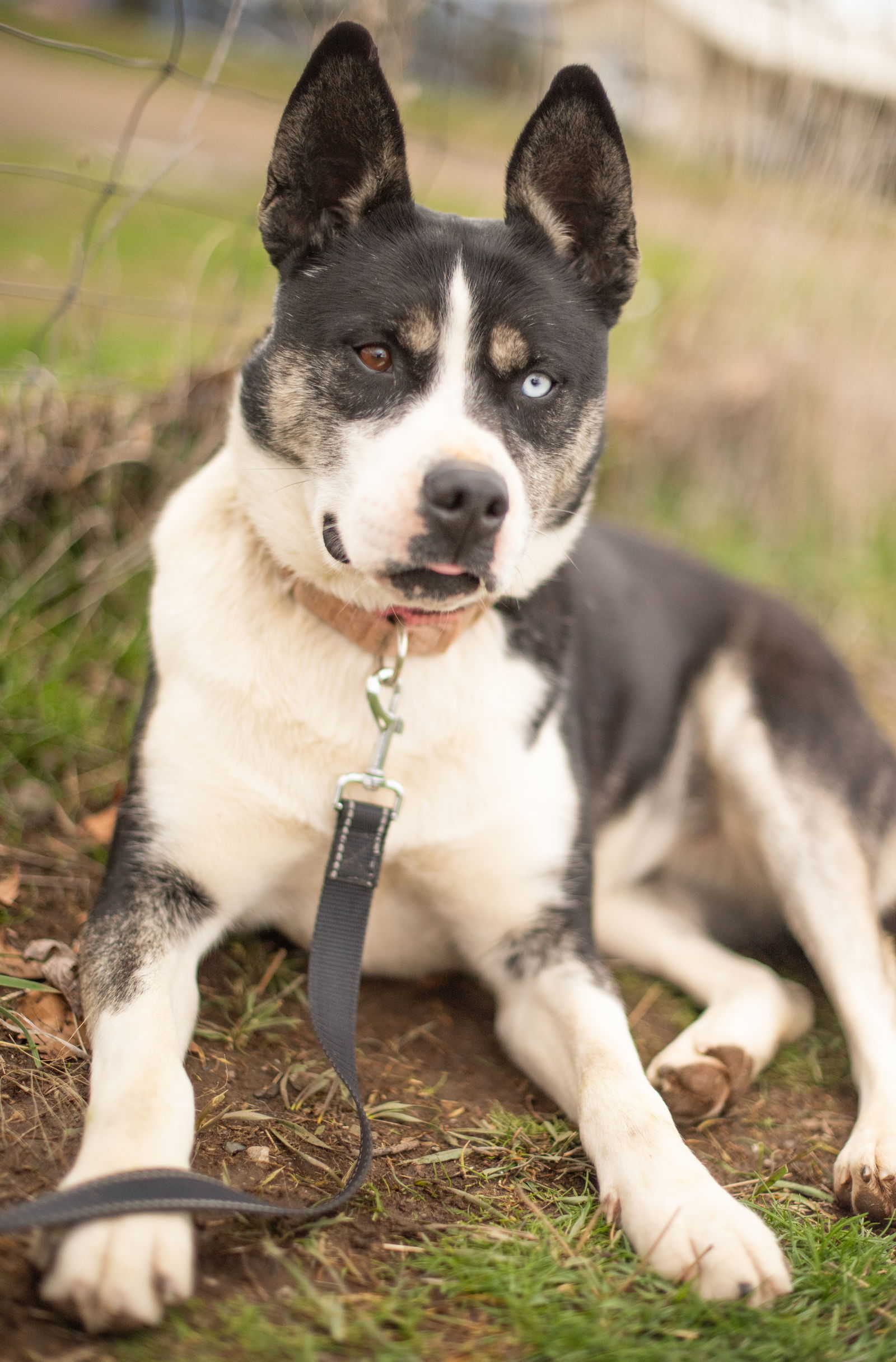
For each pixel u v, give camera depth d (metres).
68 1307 1.32
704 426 4.91
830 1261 1.66
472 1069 2.14
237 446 2.16
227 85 3.09
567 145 2.16
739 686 2.87
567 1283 1.54
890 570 4.82
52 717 2.81
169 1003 1.84
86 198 6.95
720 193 5.00
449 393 1.96
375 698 2.00
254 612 2.12
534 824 2.18
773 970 2.73
